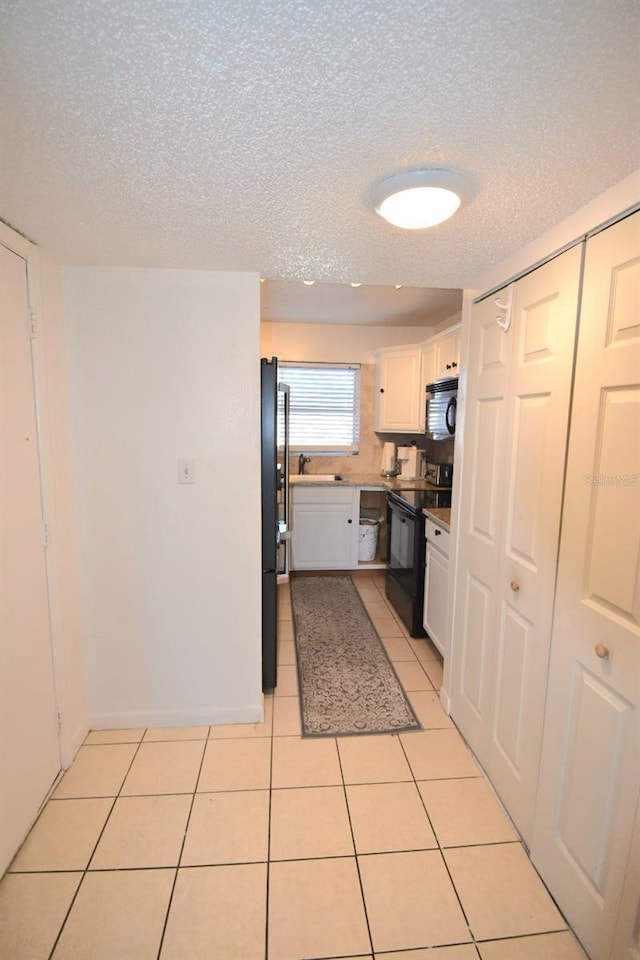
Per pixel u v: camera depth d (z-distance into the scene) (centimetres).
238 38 71
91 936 123
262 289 297
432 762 187
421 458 396
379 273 180
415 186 108
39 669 160
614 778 111
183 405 189
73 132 94
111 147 99
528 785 148
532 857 145
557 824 133
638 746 103
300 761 187
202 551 198
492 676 174
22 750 149
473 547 190
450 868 144
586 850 121
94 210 129
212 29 69
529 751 148
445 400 309
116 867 142
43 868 141
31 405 155
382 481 393
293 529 391
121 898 133
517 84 79
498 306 163
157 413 188
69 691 183
